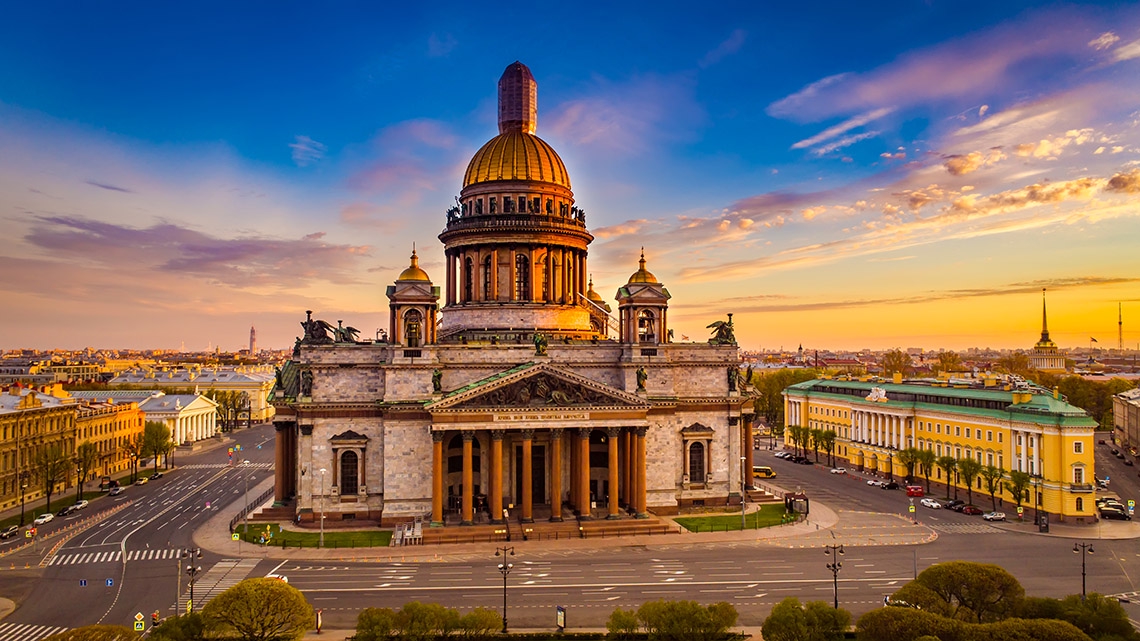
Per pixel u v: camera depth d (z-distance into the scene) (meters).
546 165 139.38
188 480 169.88
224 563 95.88
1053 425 120.31
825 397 192.75
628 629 62.31
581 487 114.62
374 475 118.00
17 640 69.25
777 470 175.88
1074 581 86.56
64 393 179.00
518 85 146.25
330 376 118.06
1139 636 60.03
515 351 121.56
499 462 112.50
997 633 56.41
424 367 117.75
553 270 137.62
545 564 94.44
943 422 148.00
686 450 127.12
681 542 105.75
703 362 128.38
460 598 80.81
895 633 57.59
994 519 119.56
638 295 126.50
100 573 91.69
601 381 125.56
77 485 159.88
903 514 124.75
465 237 137.12
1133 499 141.50
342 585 85.88
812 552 99.88
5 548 105.88
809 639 59.19
